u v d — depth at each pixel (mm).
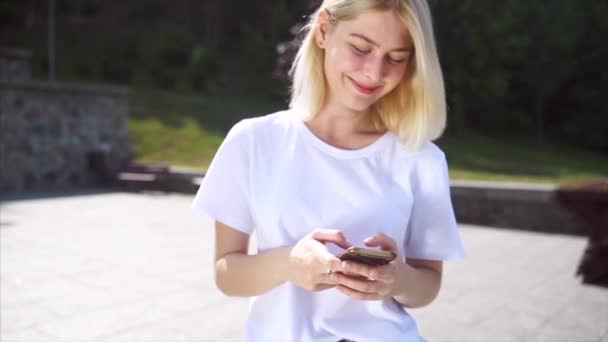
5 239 6527
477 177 12852
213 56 27406
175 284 4777
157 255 5887
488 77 27359
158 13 33906
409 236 1387
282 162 1274
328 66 1243
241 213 1290
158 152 14891
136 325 3750
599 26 30297
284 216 1249
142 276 5023
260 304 1306
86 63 23875
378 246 1134
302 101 1305
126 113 13836
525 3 28500
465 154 18859
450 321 3945
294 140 1283
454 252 1344
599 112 29500
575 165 19375
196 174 11672
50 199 10414
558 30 28516
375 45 1175
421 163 1303
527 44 27688
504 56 27422
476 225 8445
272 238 1265
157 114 17922
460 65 27266
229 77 28062
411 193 1305
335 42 1215
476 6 26844
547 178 14477
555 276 5266
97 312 4004
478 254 6266
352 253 989
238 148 1276
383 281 1019
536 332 3736
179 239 6773
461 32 26828
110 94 13336
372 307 1270
